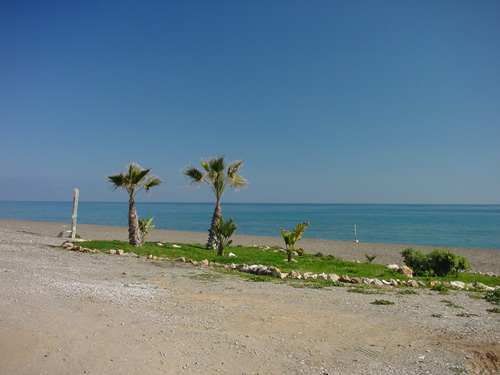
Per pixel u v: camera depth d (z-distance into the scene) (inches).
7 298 283.3
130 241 711.1
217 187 765.9
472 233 2027.6
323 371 182.5
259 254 713.0
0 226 1577.3
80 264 486.0
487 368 193.5
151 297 313.3
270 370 182.4
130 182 706.8
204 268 494.9
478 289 406.3
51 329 221.3
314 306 300.8
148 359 187.6
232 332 232.4
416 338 229.1
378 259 934.4
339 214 4798.2
